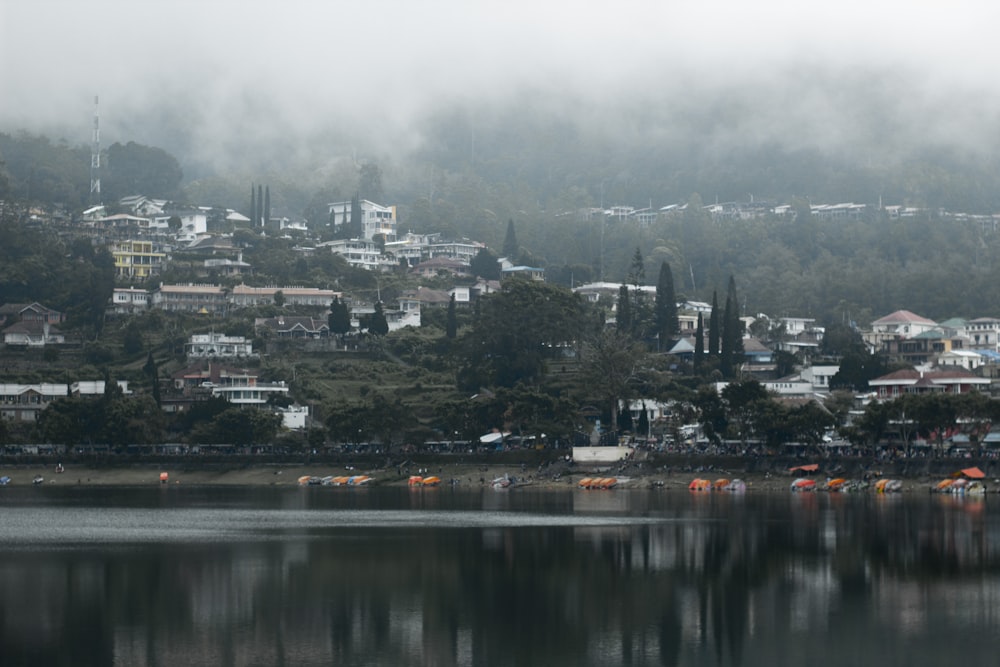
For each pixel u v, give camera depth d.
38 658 195.00
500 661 193.75
